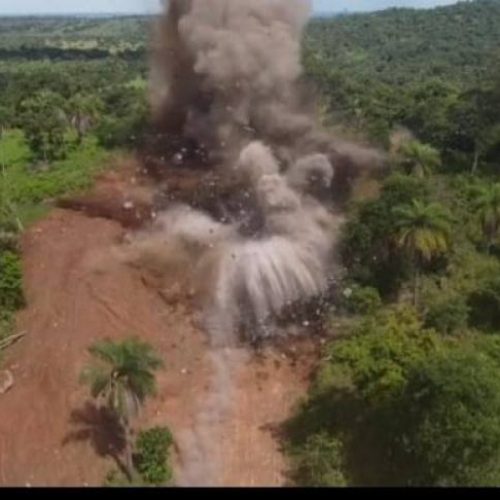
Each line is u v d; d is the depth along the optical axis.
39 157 85.00
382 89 110.38
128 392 40.94
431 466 39.03
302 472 42.12
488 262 58.88
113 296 55.31
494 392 39.22
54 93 115.25
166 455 42.31
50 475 41.16
